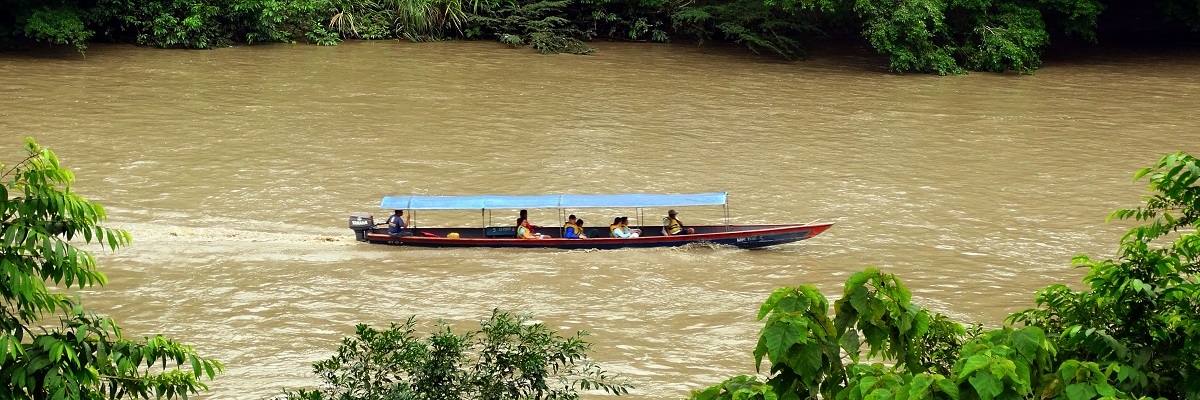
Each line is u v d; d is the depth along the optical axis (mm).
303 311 26719
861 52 65688
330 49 62344
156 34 60438
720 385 9188
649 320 26625
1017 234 33719
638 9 68375
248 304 27016
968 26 61906
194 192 36406
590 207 33625
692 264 30750
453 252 31453
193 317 26125
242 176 38375
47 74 53438
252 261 30031
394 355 13875
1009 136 46219
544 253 31531
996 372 7598
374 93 51875
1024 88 56219
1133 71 61156
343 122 46344
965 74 59594
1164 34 73312
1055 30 72125
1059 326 11891
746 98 52812
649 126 47000
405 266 30109
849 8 61531
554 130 45969
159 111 47125
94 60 57125
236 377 22938
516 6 67000
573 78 56594
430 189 37812
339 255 30844
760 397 8586
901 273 30109
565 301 27844
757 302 27969
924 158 42531
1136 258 11188
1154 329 10750
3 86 50531
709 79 57281
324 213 35000
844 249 32219
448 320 26359
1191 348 10414
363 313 26719
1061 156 43125
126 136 43000
